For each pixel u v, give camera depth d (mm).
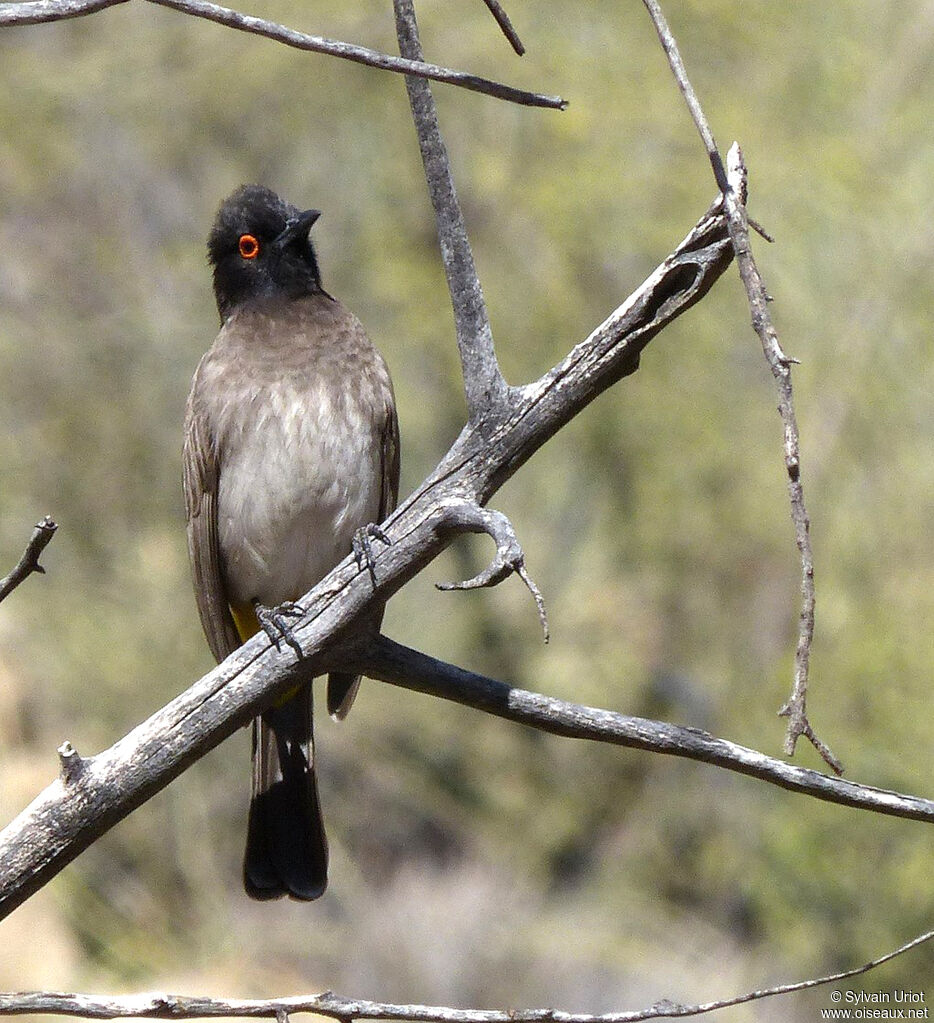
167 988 10258
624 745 3764
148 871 11570
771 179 11977
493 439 3699
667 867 13273
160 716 3664
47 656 11430
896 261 11969
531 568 13898
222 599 6328
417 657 3834
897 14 12906
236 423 6090
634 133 12375
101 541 12289
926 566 11852
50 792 3578
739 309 12211
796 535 3178
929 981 10656
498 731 14031
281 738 5445
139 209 13352
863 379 11953
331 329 6215
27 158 12695
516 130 12609
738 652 13117
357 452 6086
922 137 12367
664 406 12469
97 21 12977
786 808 11352
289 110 12789
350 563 3730
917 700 10914
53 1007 3225
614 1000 11883
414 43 3705
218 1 12656
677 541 13070
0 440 12195
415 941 12219
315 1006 3338
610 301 12961
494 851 13594
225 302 6539
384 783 13648
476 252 12984
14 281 12859
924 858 10531
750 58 12625
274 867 5344
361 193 13188
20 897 3555
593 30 12617
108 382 12625
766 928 11844
